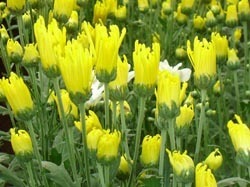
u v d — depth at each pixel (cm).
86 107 91
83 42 77
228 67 116
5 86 70
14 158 96
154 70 67
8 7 99
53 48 66
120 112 78
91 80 66
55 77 67
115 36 66
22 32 102
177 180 63
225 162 104
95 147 66
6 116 146
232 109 139
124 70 70
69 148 71
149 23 140
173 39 140
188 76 92
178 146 74
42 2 107
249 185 91
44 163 74
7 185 103
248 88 133
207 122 106
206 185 57
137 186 73
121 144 75
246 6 126
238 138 63
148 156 72
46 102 89
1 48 100
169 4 135
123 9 127
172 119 67
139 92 68
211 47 70
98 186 76
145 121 112
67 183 74
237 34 144
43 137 88
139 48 67
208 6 144
